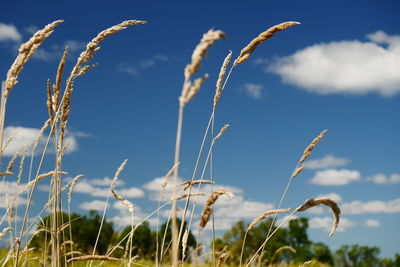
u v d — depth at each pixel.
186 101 1.46
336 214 1.90
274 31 2.22
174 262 1.69
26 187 3.03
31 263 3.43
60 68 2.54
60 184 2.70
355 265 61.03
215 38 1.42
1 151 2.37
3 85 2.26
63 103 2.60
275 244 42.78
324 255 49.88
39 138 3.14
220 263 2.78
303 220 47.66
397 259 61.28
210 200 2.28
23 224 2.56
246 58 2.29
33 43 2.23
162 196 3.06
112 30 2.54
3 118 2.32
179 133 1.51
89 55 2.55
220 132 2.54
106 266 3.95
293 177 2.59
